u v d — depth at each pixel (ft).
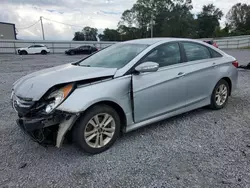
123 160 8.44
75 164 8.20
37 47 89.66
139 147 9.42
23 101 8.51
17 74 30.12
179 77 11.10
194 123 11.98
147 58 10.25
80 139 8.45
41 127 7.84
